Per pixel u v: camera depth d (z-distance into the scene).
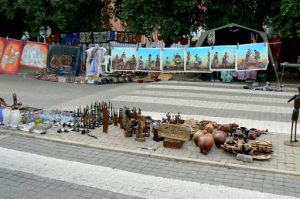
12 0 23.78
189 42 22.69
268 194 6.37
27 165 7.63
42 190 6.48
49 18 22.64
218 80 20.83
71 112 11.49
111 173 7.23
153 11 21.14
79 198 6.18
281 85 18.81
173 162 7.88
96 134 9.66
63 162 7.81
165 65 14.70
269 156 7.96
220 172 7.34
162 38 21.98
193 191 6.45
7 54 12.49
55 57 16.20
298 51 23.22
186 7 20.78
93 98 15.12
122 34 23.31
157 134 9.09
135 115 10.03
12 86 18.45
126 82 20.41
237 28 20.70
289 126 10.78
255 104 14.02
